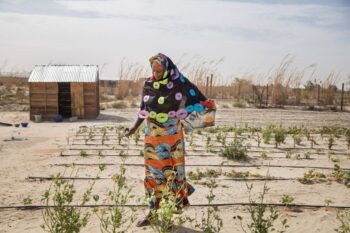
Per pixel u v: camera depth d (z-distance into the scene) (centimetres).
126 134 534
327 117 2344
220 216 570
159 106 504
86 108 2055
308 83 3359
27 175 815
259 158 1028
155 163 513
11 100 2716
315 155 1092
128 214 568
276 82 3200
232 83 3622
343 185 760
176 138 512
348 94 3691
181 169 516
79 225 412
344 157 1070
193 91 517
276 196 678
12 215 571
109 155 1036
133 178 796
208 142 1174
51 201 631
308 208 611
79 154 1048
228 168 908
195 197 660
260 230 447
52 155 1038
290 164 964
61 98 2102
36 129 1625
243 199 653
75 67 2120
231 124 1842
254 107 2912
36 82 1995
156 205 515
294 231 523
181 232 504
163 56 502
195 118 530
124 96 3184
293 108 2908
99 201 633
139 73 3200
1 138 1355
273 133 1503
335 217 576
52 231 422
